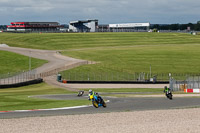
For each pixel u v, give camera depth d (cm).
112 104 4284
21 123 3011
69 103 4331
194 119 3244
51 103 4331
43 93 6438
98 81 9500
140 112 3594
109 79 10500
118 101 4644
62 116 3338
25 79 9550
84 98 5297
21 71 11231
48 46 18488
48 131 2744
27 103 4347
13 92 6694
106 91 7056
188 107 3972
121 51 16438
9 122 3045
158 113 3538
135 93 6538
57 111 3666
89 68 12031
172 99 4972
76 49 17688
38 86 8406
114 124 3009
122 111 3650
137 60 14062
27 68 11781
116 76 11056
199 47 18625
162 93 6544
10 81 9088
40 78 9519
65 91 7069
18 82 8819
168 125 2980
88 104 4222
